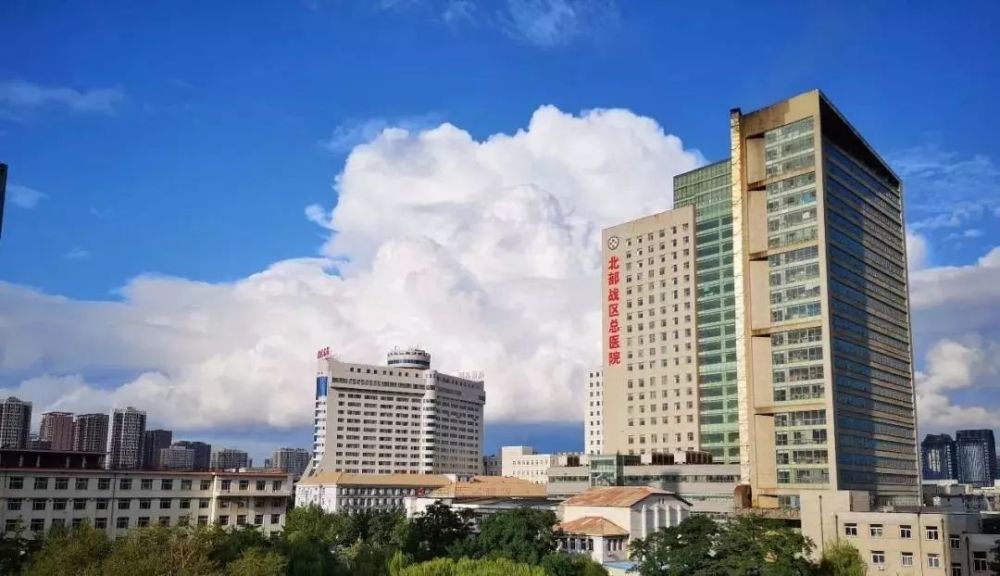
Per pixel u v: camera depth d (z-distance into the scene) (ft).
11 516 414.00
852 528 374.22
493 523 382.22
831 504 383.86
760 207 577.02
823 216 539.70
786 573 289.74
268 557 255.09
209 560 249.34
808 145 553.23
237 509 481.05
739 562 294.66
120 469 459.32
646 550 339.36
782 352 545.85
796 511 510.17
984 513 392.68
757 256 570.05
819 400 522.47
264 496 489.67
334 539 521.65
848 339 549.54
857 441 540.52
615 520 479.00
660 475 654.53
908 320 651.25
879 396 581.53
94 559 237.45
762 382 556.51
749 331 565.53
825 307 529.04
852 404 542.57
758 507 535.60
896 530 361.30
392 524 555.69
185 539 240.53
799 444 527.81
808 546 324.39
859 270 579.89
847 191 581.12
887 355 604.08
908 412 626.64
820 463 516.32
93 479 440.04
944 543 346.95
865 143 607.78
